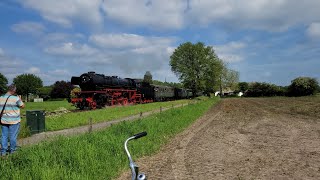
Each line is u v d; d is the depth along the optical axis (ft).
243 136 55.62
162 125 62.39
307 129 63.00
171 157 39.14
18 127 37.65
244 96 400.47
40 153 30.81
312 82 301.43
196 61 330.34
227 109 136.98
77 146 34.94
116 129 49.62
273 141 49.70
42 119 62.13
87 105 131.75
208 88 341.62
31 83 448.24
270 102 191.31
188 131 63.67
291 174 30.60
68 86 397.60
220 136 56.13
